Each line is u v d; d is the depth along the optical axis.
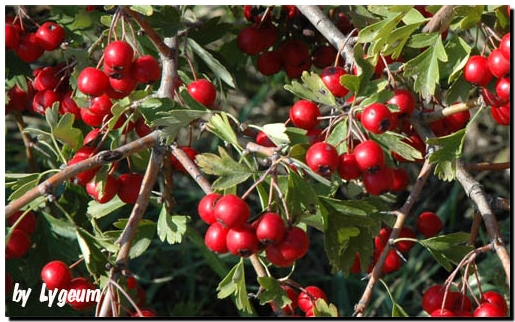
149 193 0.66
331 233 0.66
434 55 0.67
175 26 0.72
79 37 0.73
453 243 0.67
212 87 0.69
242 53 0.77
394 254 0.69
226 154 0.64
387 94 0.65
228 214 0.61
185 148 0.68
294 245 0.62
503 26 0.67
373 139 0.66
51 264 0.65
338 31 0.71
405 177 0.69
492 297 0.65
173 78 0.69
